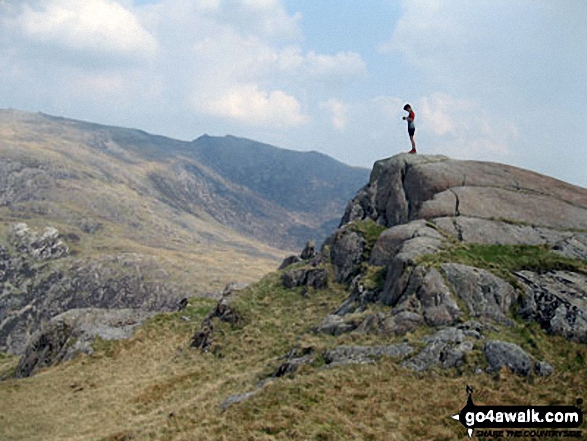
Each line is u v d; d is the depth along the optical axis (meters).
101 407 27.09
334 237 41.50
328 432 15.05
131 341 42.34
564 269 26.31
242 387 23.48
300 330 31.42
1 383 35.34
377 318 24.44
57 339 45.59
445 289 24.20
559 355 20.22
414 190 38.84
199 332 37.69
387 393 17.72
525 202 34.47
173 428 18.75
